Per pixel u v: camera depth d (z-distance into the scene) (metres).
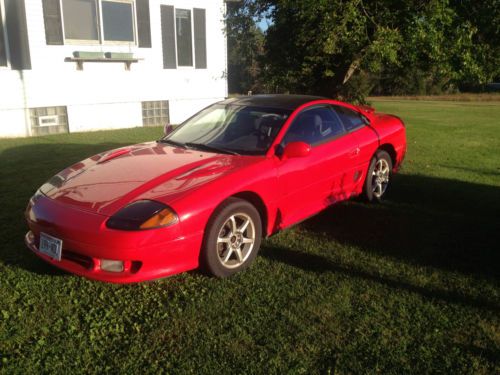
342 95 12.30
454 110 24.53
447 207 5.73
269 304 3.36
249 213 3.83
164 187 3.53
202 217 3.44
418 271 3.93
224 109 5.02
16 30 10.29
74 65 11.48
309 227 4.92
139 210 3.29
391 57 8.16
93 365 2.69
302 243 4.47
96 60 11.80
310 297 3.46
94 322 3.10
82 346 2.85
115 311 3.25
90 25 11.51
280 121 4.52
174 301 3.37
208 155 4.21
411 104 31.05
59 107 11.58
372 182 5.70
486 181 7.22
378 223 5.09
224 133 4.60
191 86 13.84
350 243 4.50
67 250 3.39
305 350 2.86
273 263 4.02
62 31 11.05
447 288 3.66
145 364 2.71
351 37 8.43
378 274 3.87
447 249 4.41
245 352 2.82
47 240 3.49
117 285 3.58
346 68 11.06
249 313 3.23
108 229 3.21
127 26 12.14
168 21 12.90
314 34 9.40
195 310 3.26
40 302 3.32
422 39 8.23
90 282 3.61
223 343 2.90
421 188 6.66
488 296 3.55
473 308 3.38
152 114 13.36
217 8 13.75
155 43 12.79
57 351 2.80
